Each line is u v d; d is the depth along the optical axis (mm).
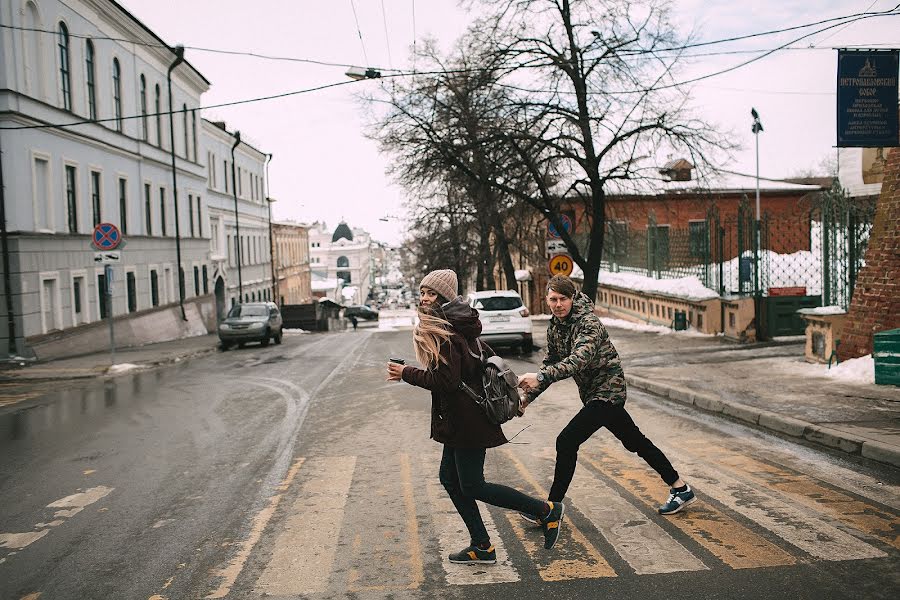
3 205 19453
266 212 62281
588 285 21125
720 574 4152
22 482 6945
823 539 4664
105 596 4152
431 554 4648
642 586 4027
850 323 11734
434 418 4359
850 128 10617
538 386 4766
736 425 8641
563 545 4719
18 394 13992
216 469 7242
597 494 5836
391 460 7367
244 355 22484
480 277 42969
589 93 19594
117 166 27750
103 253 17766
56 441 9016
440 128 21812
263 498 6109
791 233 24297
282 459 7602
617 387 5070
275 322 27453
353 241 193875
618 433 5203
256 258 58344
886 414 8219
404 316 111750
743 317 17781
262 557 4691
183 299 35938
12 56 19703
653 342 18844
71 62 23438
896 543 4566
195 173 39344
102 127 26016
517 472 6621
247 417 10391
